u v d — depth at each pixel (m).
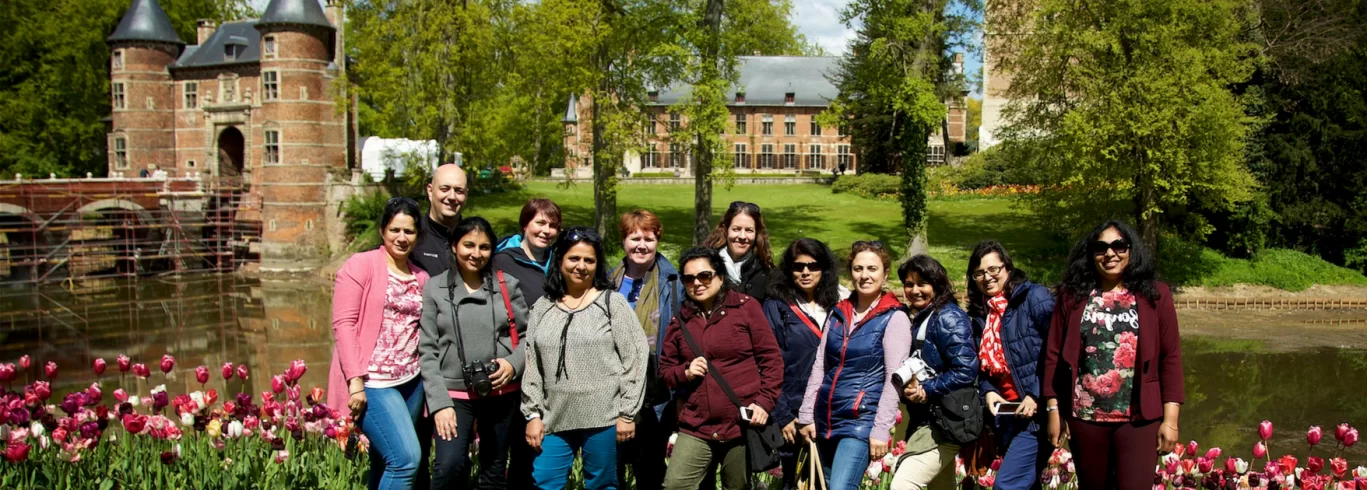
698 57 32.84
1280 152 33.34
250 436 7.70
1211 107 26.70
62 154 53.34
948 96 52.34
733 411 6.01
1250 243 33.62
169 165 50.03
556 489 6.04
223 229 45.56
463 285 5.98
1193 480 7.67
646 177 62.72
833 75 69.12
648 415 6.43
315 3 43.81
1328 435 16.31
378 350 5.83
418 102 37.09
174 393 19.59
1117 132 28.05
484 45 37.44
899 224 42.06
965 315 6.15
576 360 5.92
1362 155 33.09
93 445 7.06
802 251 6.46
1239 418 17.58
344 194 43.81
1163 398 5.82
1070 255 6.12
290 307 33.31
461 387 5.88
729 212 7.02
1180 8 27.75
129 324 29.88
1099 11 29.36
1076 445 6.01
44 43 51.69
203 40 50.75
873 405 6.11
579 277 5.93
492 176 53.28
